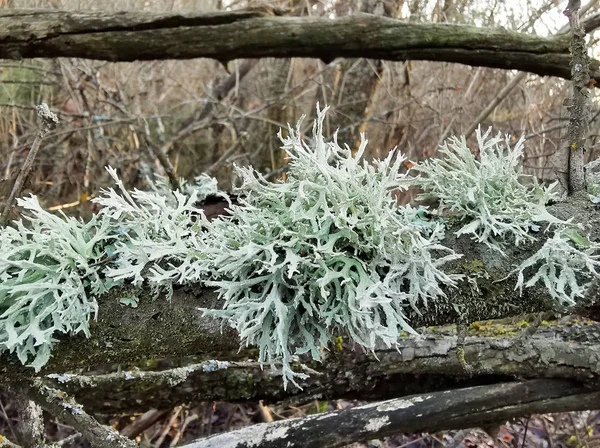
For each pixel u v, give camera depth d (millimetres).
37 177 512
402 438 401
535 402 221
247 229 129
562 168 150
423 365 239
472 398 220
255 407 383
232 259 128
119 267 135
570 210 143
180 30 318
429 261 127
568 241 137
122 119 494
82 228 145
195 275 128
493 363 228
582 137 146
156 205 146
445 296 137
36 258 136
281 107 627
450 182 151
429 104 598
